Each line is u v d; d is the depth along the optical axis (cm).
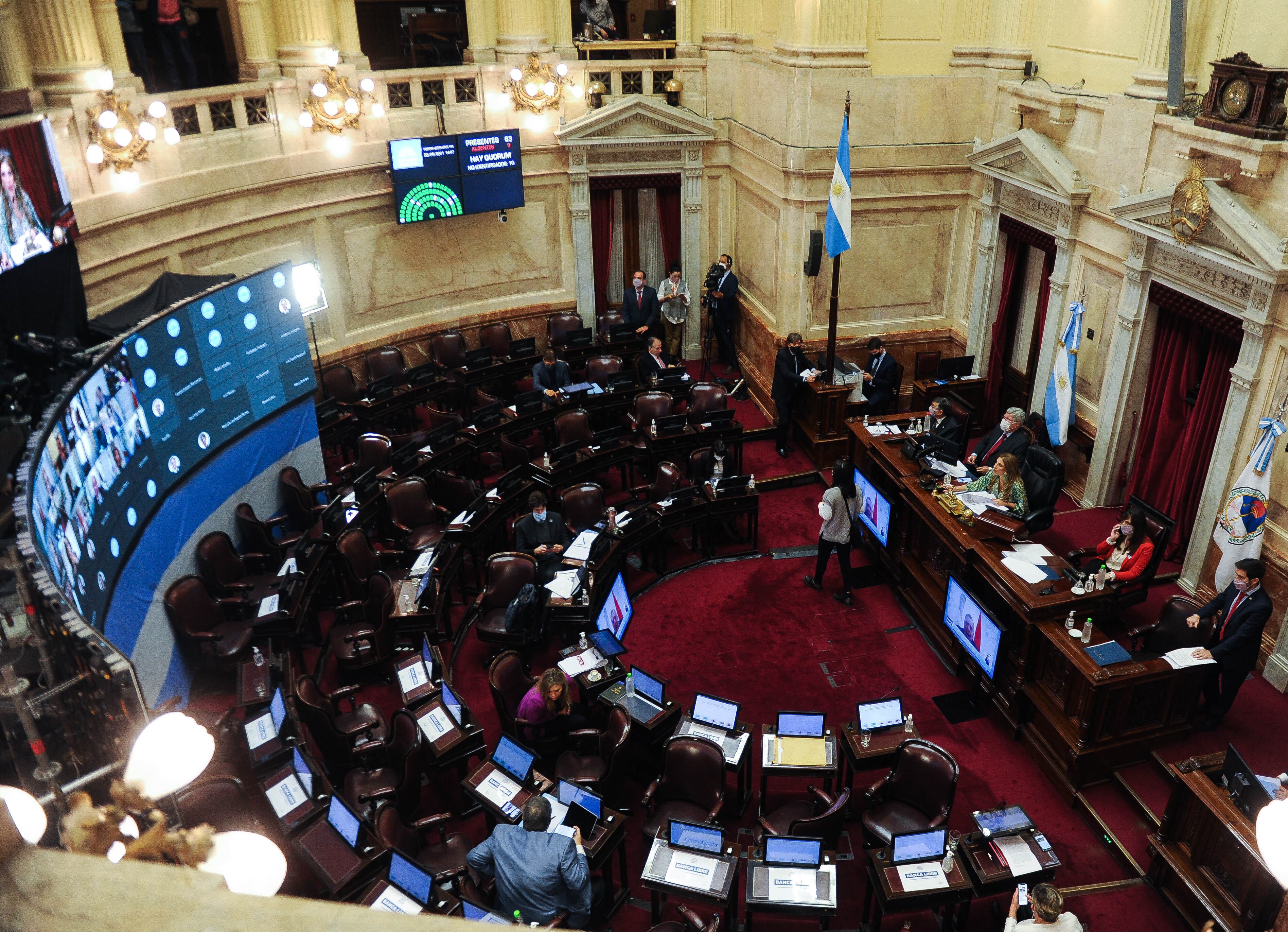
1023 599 832
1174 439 1022
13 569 556
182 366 943
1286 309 826
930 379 1334
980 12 1226
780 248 1362
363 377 1416
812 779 823
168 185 1086
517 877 604
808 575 1108
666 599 1073
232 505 1034
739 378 1552
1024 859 642
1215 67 852
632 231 1600
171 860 272
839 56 1215
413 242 1430
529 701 777
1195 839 679
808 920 702
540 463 1159
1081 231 1099
